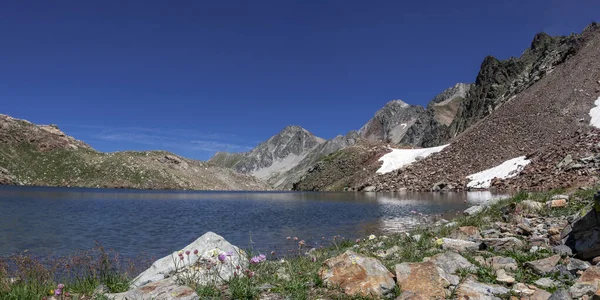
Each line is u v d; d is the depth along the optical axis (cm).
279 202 7144
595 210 904
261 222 3434
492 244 1104
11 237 2458
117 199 7912
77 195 9175
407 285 729
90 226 3111
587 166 5003
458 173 8744
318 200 7419
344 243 1762
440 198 5750
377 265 800
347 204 5666
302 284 792
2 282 891
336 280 780
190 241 2356
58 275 1152
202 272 900
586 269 723
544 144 7656
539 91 10356
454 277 758
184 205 6288
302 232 2670
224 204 6644
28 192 9900
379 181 11088
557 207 1548
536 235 1188
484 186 7194
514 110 10162
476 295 659
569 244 953
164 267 1005
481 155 8994
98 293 793
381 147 14875
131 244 2228
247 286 771
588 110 7956
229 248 1068
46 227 2989
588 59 10131
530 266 830
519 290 691
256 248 1984
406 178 10100
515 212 1580
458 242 1121
